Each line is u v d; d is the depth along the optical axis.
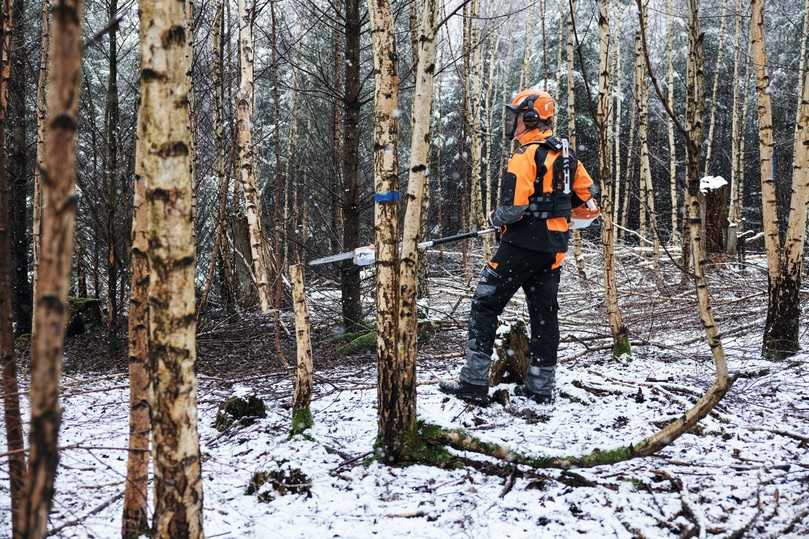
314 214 13.85
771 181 5.26
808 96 5.11
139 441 2.21
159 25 1.41
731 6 20.88
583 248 12.69
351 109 7.82
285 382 5.61
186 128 1.47
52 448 1.00
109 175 7.97
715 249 10.19
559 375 4.69
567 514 2.54
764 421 3.59
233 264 9.59
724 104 22.12
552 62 21.66
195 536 1.59
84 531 2.59
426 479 2.95
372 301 9.73
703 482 2.76
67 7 0.95
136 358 2.19
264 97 17.27
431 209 18.73
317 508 2.73
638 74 8.42
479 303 3.96
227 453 3.60
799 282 5.23
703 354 5.59
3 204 1.89
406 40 10.40
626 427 3.58
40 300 0.97
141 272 2.12
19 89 8.68
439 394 4.21
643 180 14.99
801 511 2.42
